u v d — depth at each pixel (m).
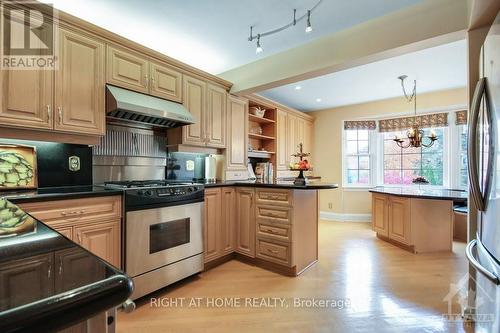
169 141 2.99
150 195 2.15
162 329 1.74
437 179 4.63
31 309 0.31
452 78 3.79
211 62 3.18
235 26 2.40
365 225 4.91
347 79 3.82
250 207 2.94
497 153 1.08
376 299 2.12
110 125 2.53
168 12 2.19
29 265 0.43
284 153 4.75
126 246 2.00
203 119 3.05
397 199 3.55
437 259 3.06
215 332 1.71
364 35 2.30
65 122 1.95
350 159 5.45
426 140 4.71
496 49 1.13
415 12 2.04
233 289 2.32
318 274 2.63
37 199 1.58
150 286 2.14
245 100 3.73
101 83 2.15
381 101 4.99
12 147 1.97
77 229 1.77
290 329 1.73
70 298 0.34
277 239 2.68
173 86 2.71
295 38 2.62
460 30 1.85
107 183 2.49
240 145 3.61
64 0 2.02
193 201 2.53
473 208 1.82
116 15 2.23
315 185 2.51
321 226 4.83
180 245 2.39
